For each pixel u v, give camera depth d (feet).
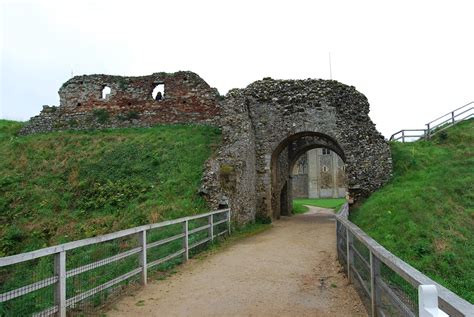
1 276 25.88
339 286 25.26
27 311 18.86
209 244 40.19
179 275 28.66
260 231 55.26
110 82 81.00
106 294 22.72
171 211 48.80
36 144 73.51
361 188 65.31
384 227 44.83
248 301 22.33
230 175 54.54
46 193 59.36
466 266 35.94
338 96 68.80
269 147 69.92
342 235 30.37
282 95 70.54
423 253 37.96
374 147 66.23
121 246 35.04
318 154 218.38
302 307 21.26
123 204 54.19
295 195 220.02
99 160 66.03
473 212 48.75
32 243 49.62
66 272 18.61
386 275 18.65
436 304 8.59
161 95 81.92
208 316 19.95
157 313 20.39
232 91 62.59
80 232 49.49
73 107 81.35
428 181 58.90
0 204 57.67
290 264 32.04
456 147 72.28
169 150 66.18
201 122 76.79
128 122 79.20
